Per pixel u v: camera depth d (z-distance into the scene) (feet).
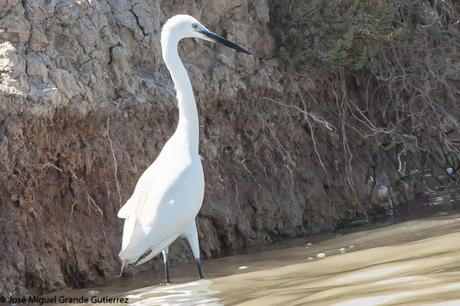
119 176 43.86
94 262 41.34
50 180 40.96
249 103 52.06
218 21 51.96
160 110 46.68
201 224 47.01
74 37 43.39
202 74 49.52
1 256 37.58
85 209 42.04
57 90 40.75
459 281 24.99
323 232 50.42
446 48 61.82
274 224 50.14
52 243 39.83
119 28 46.88
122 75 45.14
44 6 43.11
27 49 41.88
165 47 38.27
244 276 34.53
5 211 38.45
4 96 39.19
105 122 43.62
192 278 37.47
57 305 34.73
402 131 59.47
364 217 53.67
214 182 48.44
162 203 35.45
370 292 25.27
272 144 52.37
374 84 59.57
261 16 53.42
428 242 34.91
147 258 36.01
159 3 49.34
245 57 51.80
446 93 60.70
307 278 31.04
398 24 61.11
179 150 37.17
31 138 39.73
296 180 52.65
